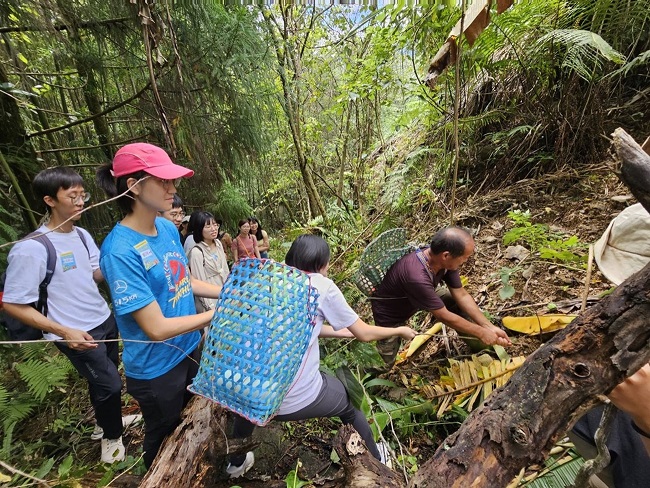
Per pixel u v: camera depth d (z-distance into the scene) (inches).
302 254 68.2
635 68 144.9
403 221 185.5
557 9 137.4
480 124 162.7
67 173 75.7
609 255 37.7
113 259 58.4
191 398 76.7
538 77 145.9
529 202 145.6
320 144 260.5
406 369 103.7
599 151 143.0
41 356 107.4
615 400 27.0
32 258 71.9
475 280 124.7
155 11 86.7
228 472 79.3
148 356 64.8
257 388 47.6
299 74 205.8
